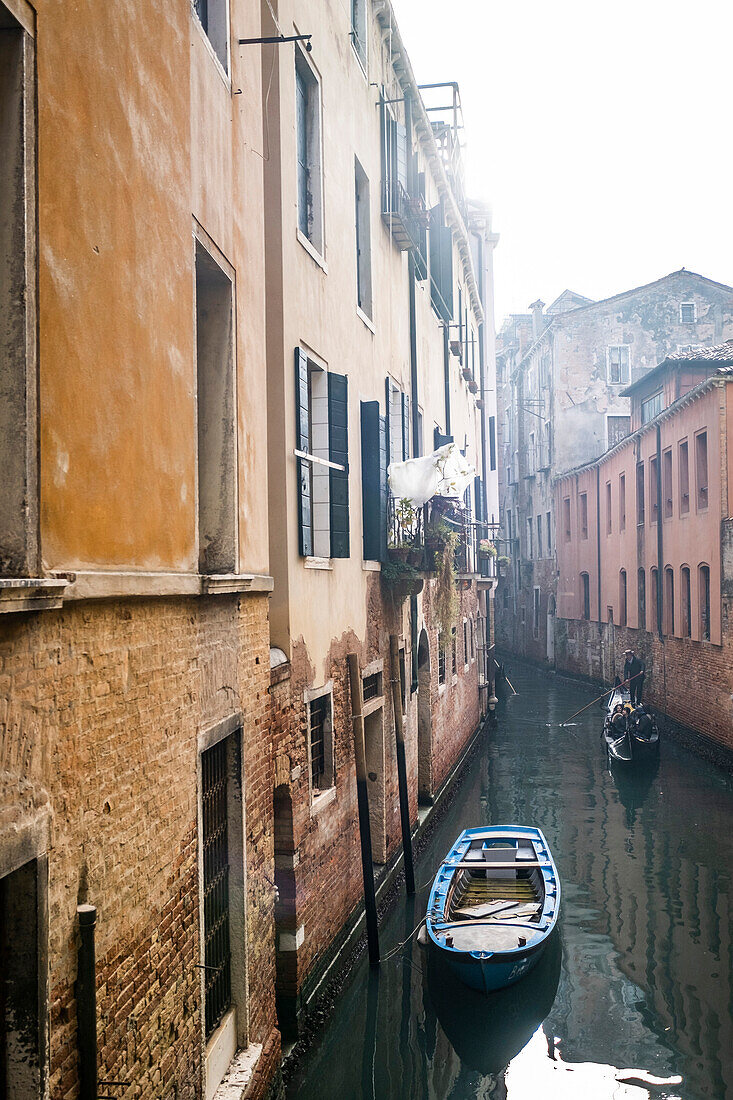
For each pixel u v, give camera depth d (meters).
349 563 10.07
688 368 26.05
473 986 8.68
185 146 4.96
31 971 3.20
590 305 37.72
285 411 7.88
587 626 33.53
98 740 3.74
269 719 6.68
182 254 4.87
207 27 5.88
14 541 3.15
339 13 10.03
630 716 21.52
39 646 3.23
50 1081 3.29
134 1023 4.07
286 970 7.67
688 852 13.89
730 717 18.92
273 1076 6.43
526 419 44.09
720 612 19.55
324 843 8.80
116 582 3.83
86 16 3.68
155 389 4.43
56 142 3.40
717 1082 7.80
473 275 22.95
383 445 11.27
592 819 15.78
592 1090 7.74
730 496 19.61
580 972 9.92
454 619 13.63
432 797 15.59
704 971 9.92
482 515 24.72
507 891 11.03
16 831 3.02
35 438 3.21
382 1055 8.34
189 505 4.90
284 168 7.99
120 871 3.95
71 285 3.52
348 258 10.34
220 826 5.80
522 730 24.89
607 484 31.03
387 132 12.38
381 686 11.75
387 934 10.47
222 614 5.57
